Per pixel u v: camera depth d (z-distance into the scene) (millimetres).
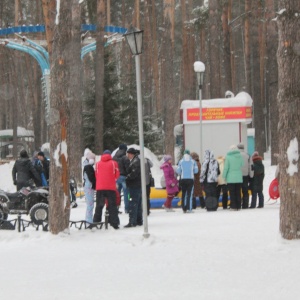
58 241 24641
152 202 41406
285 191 21484
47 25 51812
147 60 104375
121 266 19109
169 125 65625
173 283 16484
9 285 16734
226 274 17438
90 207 30594
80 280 17203
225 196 39688
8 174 69688
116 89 74188
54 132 25562
